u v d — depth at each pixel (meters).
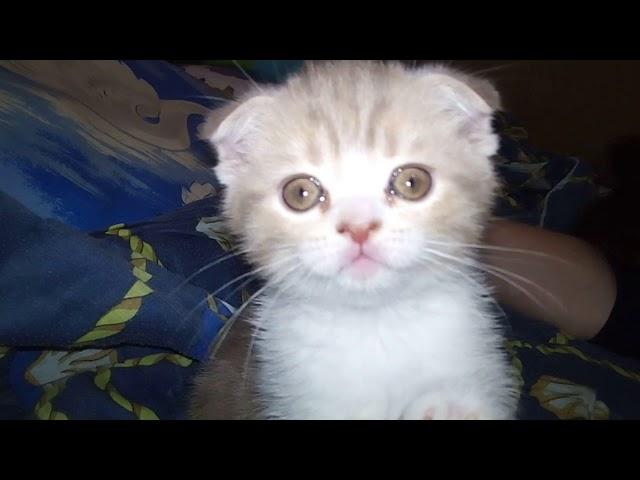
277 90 0.16
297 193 0.14
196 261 0.19
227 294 0.19
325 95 0.15
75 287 0.15
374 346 0.15
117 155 0.22
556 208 0.29
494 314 0.17
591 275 0.22
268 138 0.15
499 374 0.15
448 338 0.15
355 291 0.14
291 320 0.16
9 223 0.15
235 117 0.16
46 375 0.16
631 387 0.18
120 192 0.20
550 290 0.22
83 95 0.24
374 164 0.14
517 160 0.34
